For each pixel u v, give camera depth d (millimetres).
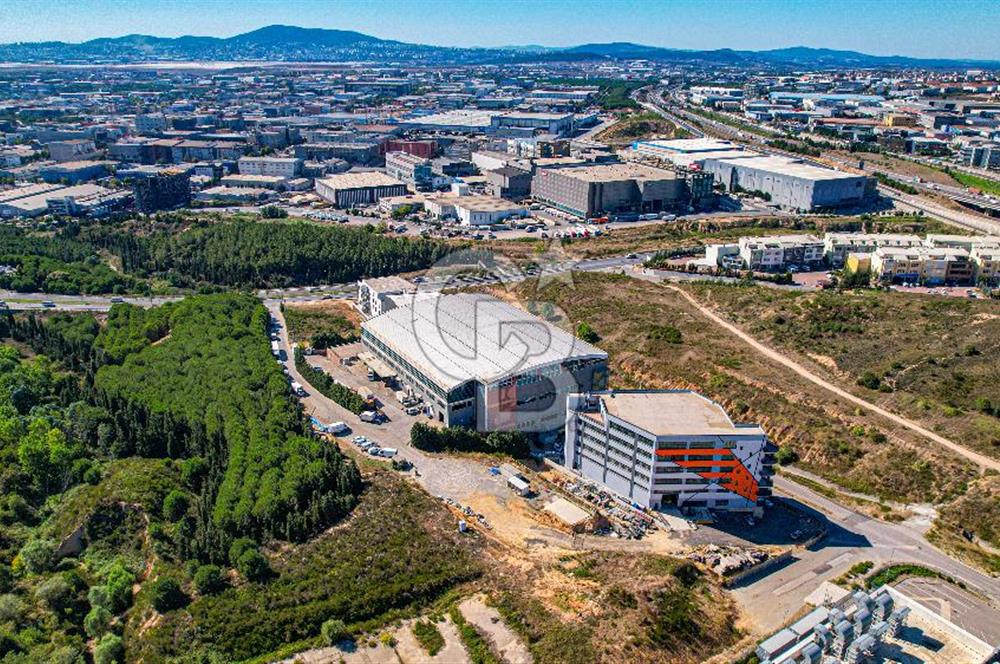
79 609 150000
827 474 197750
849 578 155750
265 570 152625
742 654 134000
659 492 177000
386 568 153250
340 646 136625
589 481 190625
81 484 189000
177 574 155125
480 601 146250
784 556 162250
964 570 159000
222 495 174500
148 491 180500
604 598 144625
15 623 144250
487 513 175625
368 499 177375
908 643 120750
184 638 137250
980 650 118875
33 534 172375
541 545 164250
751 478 174250
